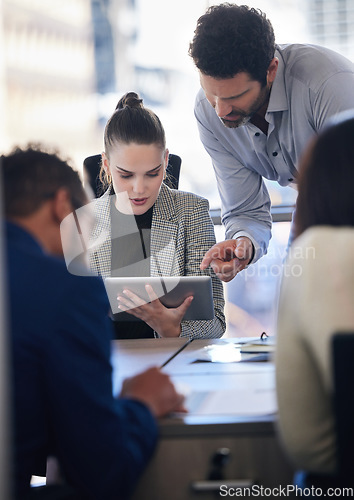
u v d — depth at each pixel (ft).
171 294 7.10
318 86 7.82
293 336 3.71
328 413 3.69
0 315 2.69
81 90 15.48
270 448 4.18
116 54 15.38
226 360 5.98
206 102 8.75
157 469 4.24
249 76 7.32
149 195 8.05
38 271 3.87
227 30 7.16
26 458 3.90
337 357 3.30
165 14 15.05
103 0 15.34
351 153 3.77
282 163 8.71
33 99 15.65
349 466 3.38
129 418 4.02
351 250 3.58
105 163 8.44
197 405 4.51
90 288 3.96
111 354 3.96
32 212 4.23
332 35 14.49
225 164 9.12
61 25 15.56
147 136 7.89
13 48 15.70
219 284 8.24
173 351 6.57
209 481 4.19
